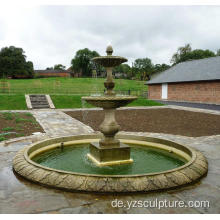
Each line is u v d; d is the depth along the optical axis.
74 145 6.59
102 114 15.10
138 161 5.24
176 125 10.77
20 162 4.32
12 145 6.32
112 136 5.17
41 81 52.25
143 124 11.03
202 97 25.66
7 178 3.96
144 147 6.48
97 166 4.82
